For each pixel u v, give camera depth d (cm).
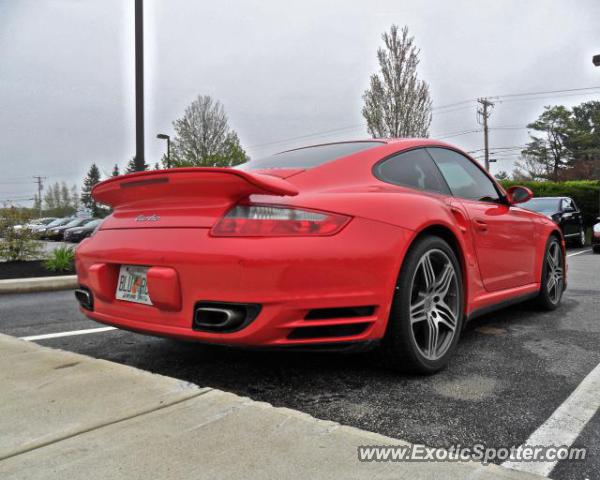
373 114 2197
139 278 241
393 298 237
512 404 213
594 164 5278
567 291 547
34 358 259
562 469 159
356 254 220
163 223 235
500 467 147
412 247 248
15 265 903
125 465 147
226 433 166
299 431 167
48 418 181
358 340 225
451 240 283
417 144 316
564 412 204
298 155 296
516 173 6119
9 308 521
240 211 216
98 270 255
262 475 141
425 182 303
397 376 252
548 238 427
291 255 206
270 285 204
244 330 206
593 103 6066
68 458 151
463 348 307
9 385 217
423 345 256
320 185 247
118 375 227
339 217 222
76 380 222
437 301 265
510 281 356
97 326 409
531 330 355
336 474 141
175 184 227
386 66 2170
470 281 298
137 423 175
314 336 218
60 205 8994
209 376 258
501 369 264
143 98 983
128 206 265
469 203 322
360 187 256
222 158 2669
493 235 329
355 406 213
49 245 2328
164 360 291
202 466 146
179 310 221
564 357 286
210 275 210
